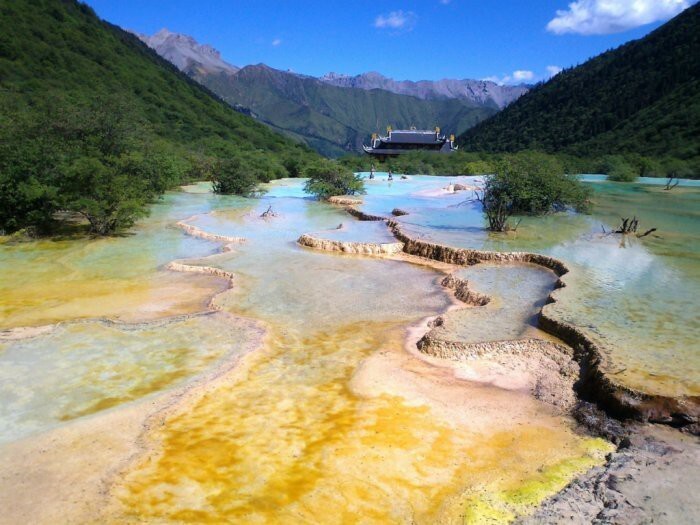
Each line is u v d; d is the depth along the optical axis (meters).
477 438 7.59
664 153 60.75
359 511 6.10
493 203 22.14
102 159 23.48
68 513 5.93
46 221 21.72
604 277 13.96
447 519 5.98
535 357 9.96
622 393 7.91
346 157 66.25
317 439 7.51
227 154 50.94
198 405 8.41
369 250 19.02
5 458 6.90
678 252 17.16
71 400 8.49
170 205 29.52
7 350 10.28
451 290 14.64
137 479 6.56
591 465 6.94
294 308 13.03
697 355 9.02
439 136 79.56
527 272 15.45
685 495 6.04
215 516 5.95
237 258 17.77
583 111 98.62
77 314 12.33
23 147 21.00
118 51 84.12
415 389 8.98
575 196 25.53
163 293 14.11
